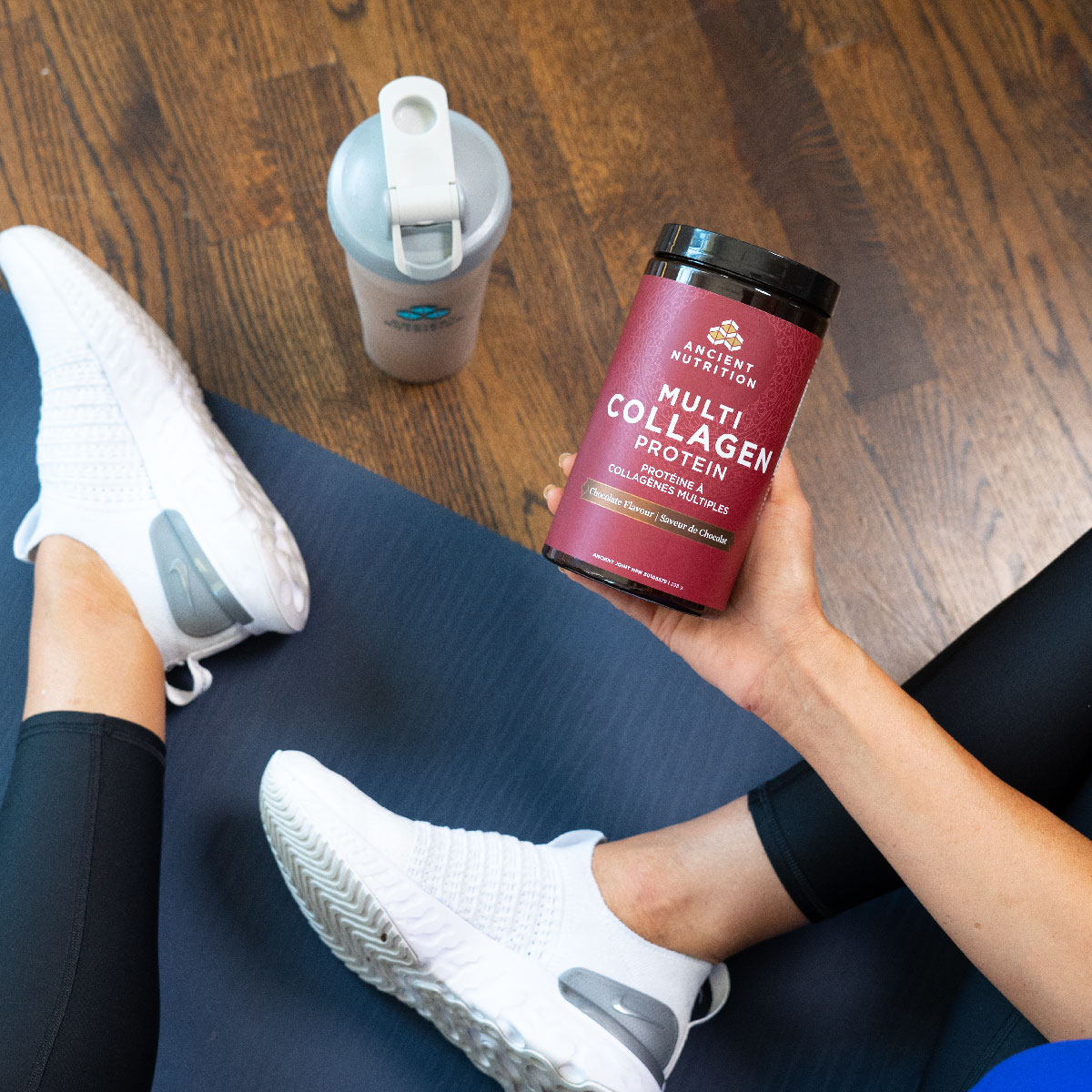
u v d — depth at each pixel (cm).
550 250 103
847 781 57
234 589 87
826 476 102
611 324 103
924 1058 91
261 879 92
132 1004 66
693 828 80
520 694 97
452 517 99
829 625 60
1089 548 74
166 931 91
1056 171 106
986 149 106
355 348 101
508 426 101
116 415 89
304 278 101
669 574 53
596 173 104
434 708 96
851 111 105
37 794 71
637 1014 78
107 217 101
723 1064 90
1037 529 101
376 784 94
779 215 104
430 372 97
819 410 102
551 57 104
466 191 69
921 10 107
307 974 91
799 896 75
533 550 99
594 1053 76
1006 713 71
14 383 98
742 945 80
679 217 104
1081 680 70
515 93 104
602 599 99
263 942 91
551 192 103
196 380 98
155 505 88
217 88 102
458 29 104
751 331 51
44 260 89
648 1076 77
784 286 50
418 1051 90
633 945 79
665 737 96
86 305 90
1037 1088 47
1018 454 102
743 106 105
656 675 97
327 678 96
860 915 94
